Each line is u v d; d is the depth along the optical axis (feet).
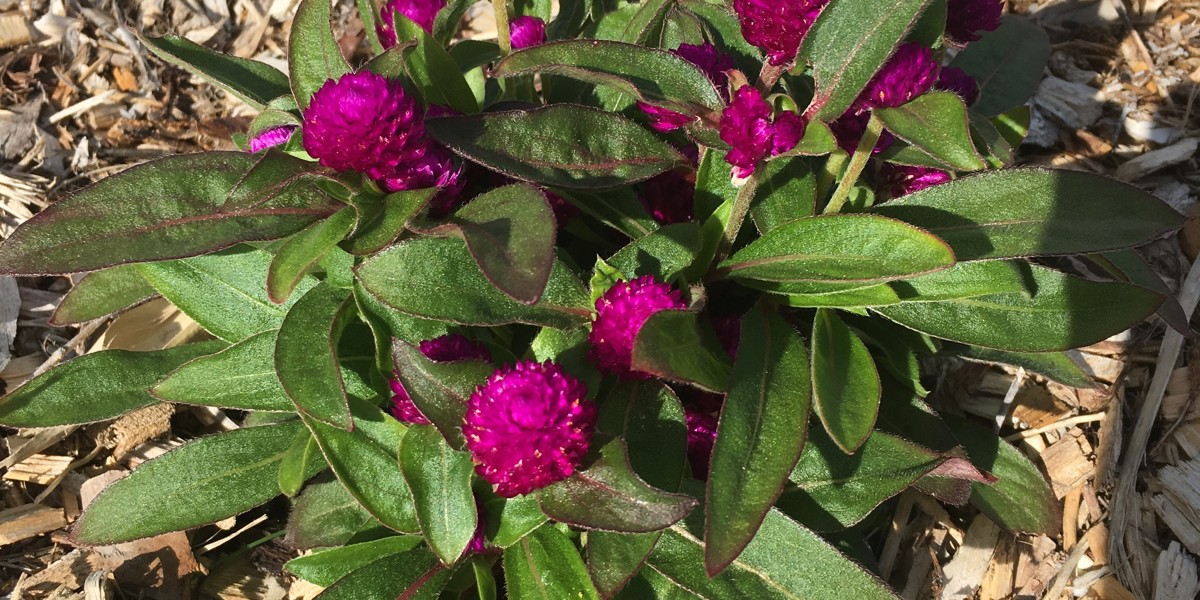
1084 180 0.94
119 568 1.13
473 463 0.84
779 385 0.85
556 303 0.90
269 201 0.86
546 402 0.76
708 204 1.01
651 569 0.94
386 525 0.89
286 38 1.62
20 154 1.46
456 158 0.93
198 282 1.04
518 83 1.22
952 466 0.92
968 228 0.95
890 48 0.80
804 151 0.82
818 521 0.94
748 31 0.85
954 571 1.16
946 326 0.97
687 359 0.81
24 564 1.15
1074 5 1.67
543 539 0.92
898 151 0.97
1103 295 0.96
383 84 0.81
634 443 0.87
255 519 1.17
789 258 0.91
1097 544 1.17
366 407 0.91
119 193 0.86
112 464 1.23
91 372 1.03
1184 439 1.23
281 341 0.86
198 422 1.27
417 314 0.85
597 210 1.00
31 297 1.36
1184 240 1.40
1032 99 1.56
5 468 1.21
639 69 0.90
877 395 0.88
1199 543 1.17
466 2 1.09
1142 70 1.60
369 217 0.83
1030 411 1.27
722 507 0.76
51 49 1.56
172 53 1.11
